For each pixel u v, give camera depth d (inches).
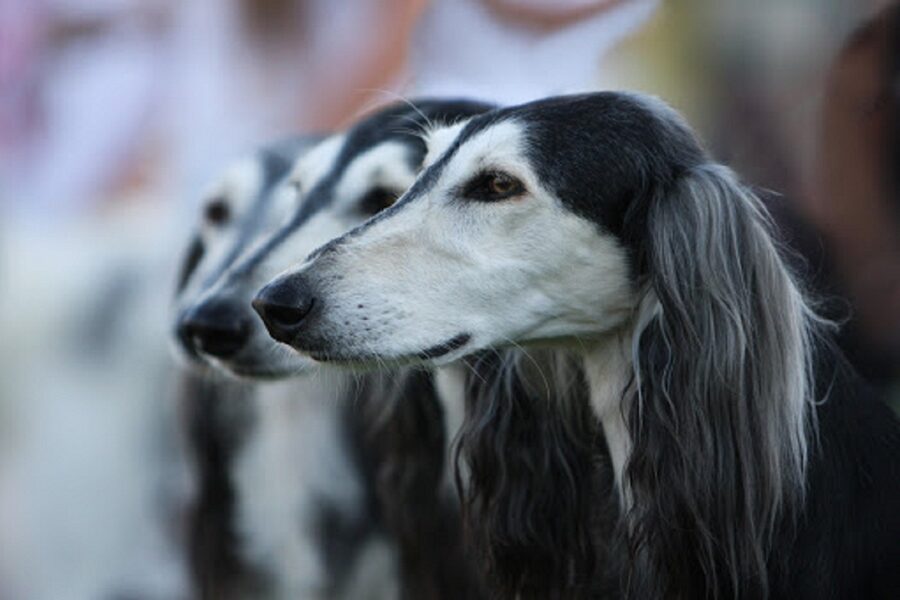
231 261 398.6
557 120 296.7
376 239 293.7
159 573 485.4
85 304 504.4
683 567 293.9
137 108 553.6
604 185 293.4
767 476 289.3
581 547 323.0
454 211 294.7
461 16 474.0
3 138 556.4
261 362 373.4
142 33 550.9
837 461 296.4
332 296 289.4
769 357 290.8
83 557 496.7
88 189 557.3
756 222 294.4
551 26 463.8
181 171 541.6
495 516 326.3
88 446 495.8
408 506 370.3
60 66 557.6
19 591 513.0
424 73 479.2
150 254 506.0
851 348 384.2
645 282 296.8
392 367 295.6
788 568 290.8
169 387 484.4
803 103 417.7
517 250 292.8
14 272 516.4
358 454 419.2
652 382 294.4
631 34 471.2
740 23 440.5
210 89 540.7
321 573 425.1
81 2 550.3
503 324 294.8
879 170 400.2
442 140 311.4
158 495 486.3
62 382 502.3
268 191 417.7
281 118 534.6
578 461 324.2
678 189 293.9
